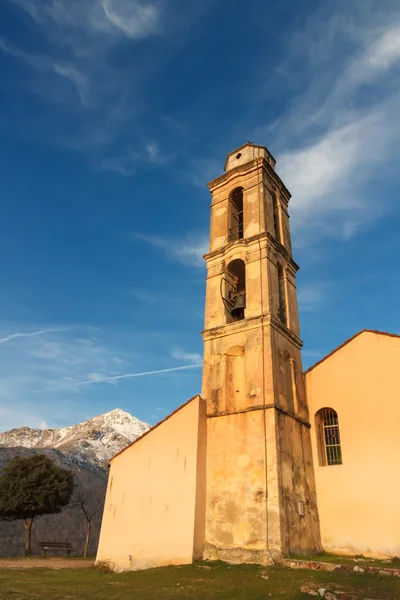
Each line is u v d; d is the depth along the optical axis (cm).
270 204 2759
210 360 2362
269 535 1780
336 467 2159
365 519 1992
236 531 1878
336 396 2303
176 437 2184
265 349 2177
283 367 2242
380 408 2155
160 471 2153
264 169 2775
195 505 1958
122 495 2228
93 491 6738
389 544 1898
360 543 1961
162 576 1659
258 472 1933
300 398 2306
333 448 2259
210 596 1306
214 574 1614
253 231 2592
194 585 1464
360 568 1477
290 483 1952
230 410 2162
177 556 1895
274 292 2386
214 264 2662
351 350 2359
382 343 2277
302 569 1575
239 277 2728
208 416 2214
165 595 1353
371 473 2061
